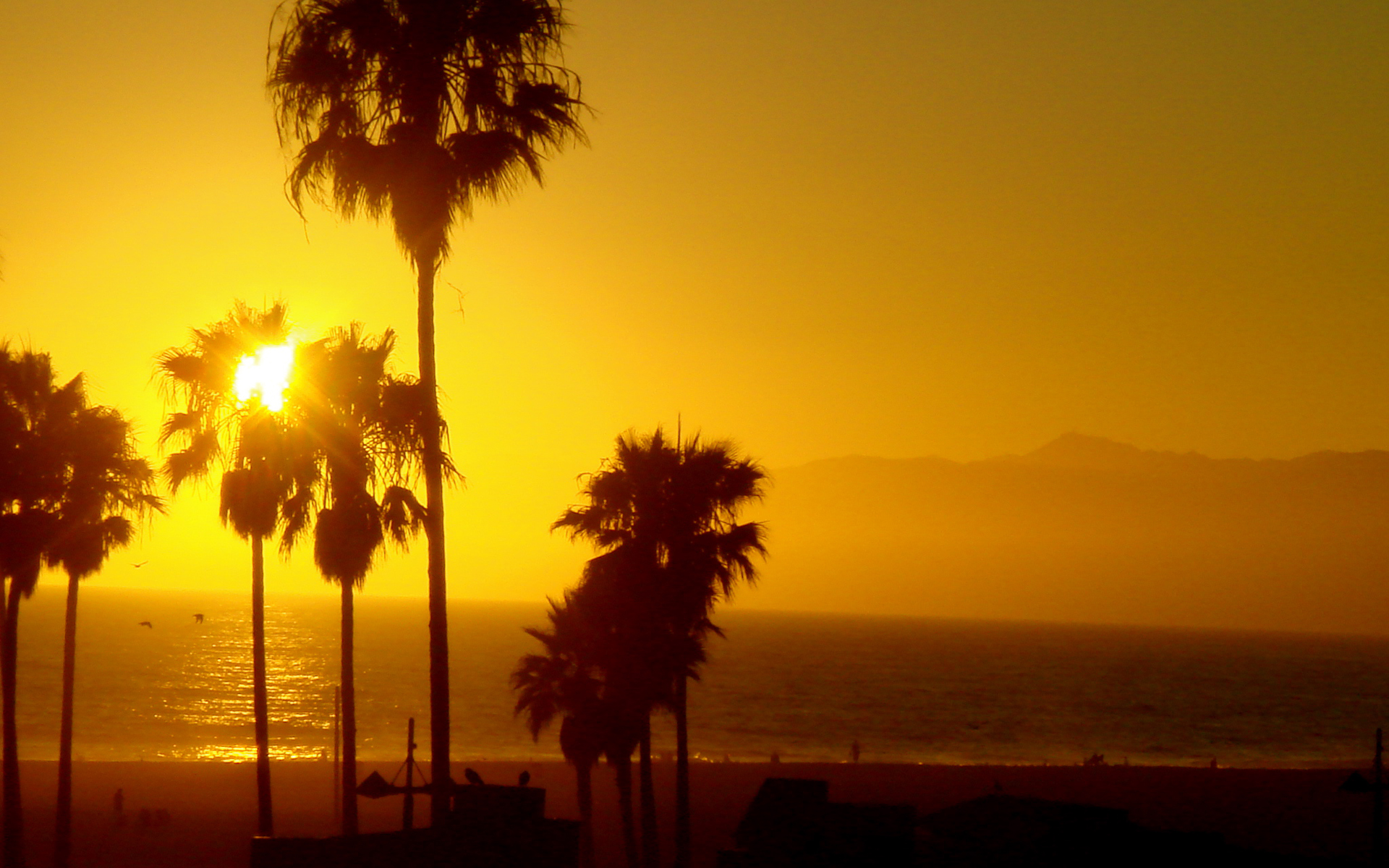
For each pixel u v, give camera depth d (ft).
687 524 159.43
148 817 241.76
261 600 152.35
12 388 164.45
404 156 92.53
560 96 95.96
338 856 87.25
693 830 262.06
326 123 93.97
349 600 147.13
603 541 163.53
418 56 93.04
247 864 204.85
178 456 151.02
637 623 159.53
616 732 159.74
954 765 426.10
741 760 537.65
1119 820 168.14
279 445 145.07
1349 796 351.05
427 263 96.78
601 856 225.97
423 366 98.63
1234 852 163.32
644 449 162.50
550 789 324.19
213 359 148.77
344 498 144.15
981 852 160.15
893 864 141.28
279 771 363.97
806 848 142.82
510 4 93.50
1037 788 360.28
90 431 169.48
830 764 410.93
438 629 98.07
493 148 93.50
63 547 169.07
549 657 166.09
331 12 92.38
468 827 93.97
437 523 99.25
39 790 315.37
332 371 143.33
